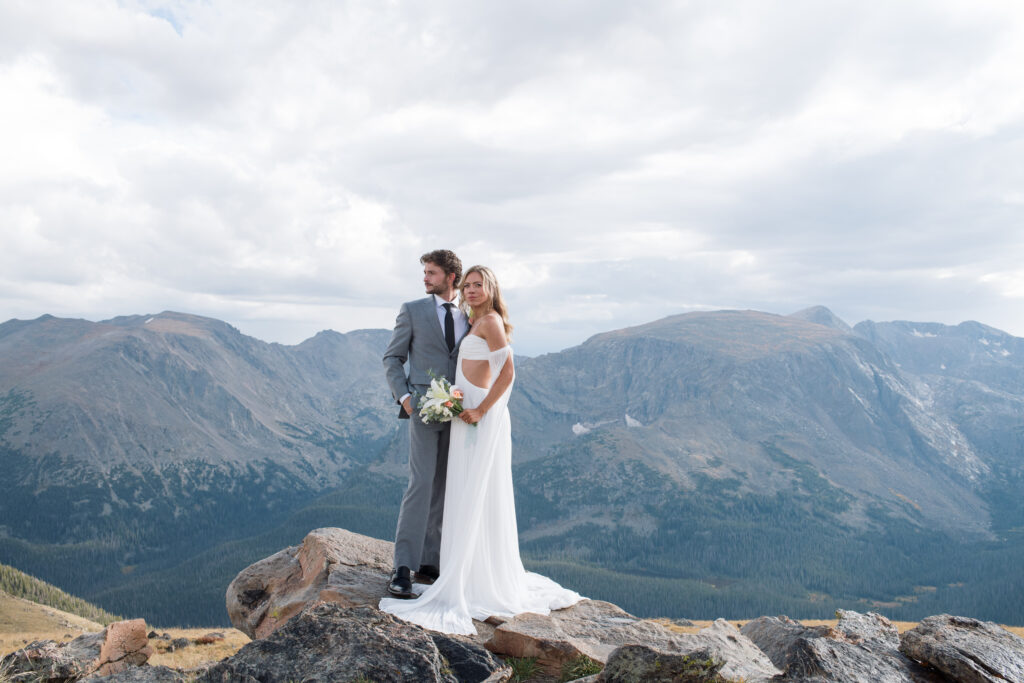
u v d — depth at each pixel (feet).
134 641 28.22
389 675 17.26
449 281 29.60
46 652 24.68
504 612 26.61
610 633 25.09
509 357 27.84
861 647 20.66
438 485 29.78
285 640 18.56
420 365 28.63
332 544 31.48
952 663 18.81
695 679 16.99
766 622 33.88
